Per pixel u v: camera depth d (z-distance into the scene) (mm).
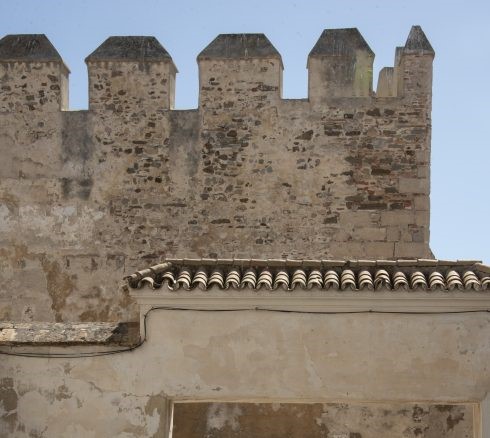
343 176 15992
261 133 16156
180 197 16141
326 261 11055
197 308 10688
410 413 14969
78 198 16234
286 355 10609
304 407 15086
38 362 10797
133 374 10695
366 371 10555
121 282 16016
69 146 16344
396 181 15938
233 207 16078
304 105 16125
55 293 16125
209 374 10625
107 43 16453
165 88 16328
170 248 16078
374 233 15859
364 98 16078
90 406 10703
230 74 16266
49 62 16406
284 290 10508
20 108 16438
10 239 16281
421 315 10570
